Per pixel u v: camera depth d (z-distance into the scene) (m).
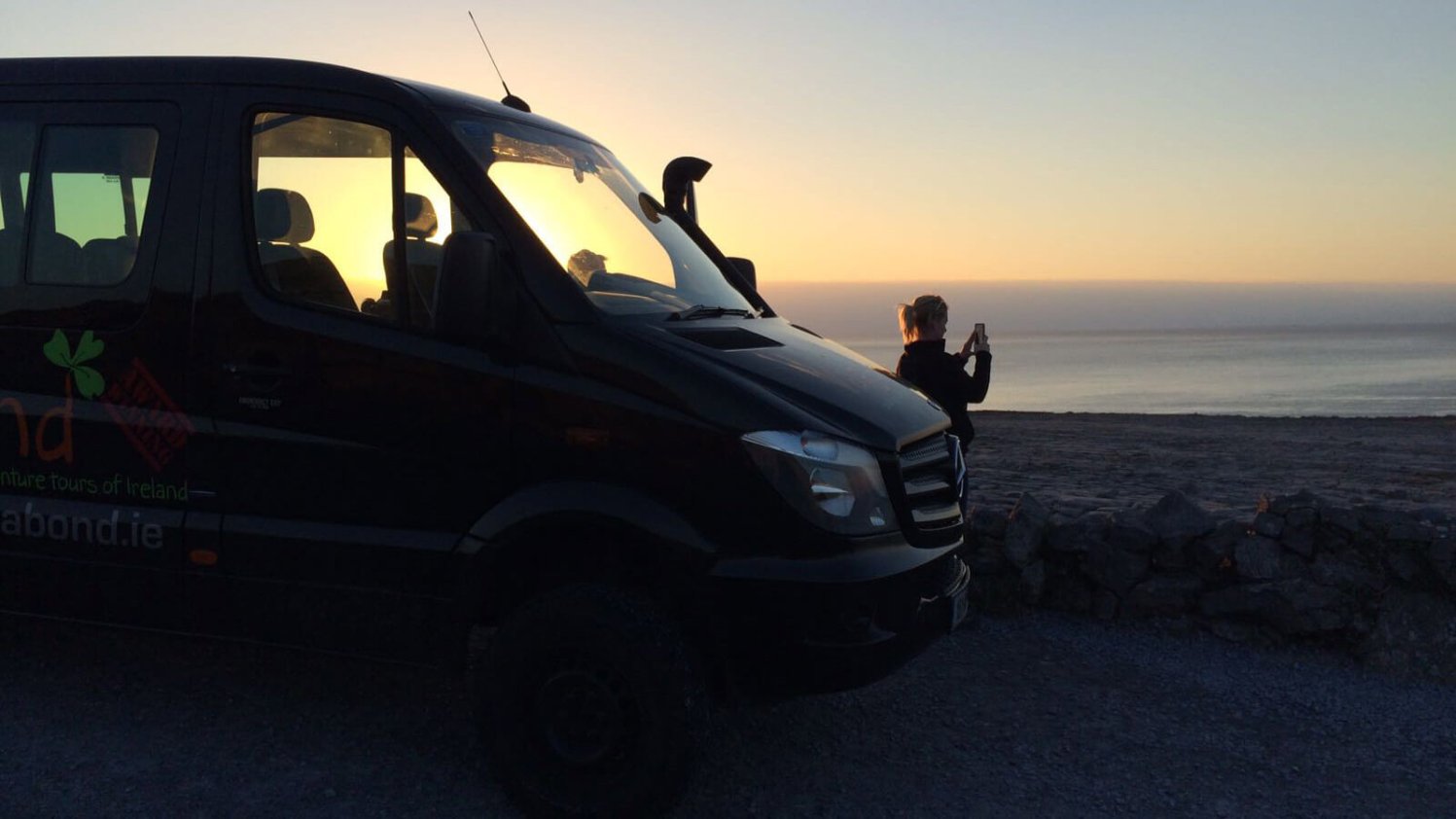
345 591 4.00
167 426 4.16
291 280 4.07
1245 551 5.88
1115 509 7.00
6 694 4.75
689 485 3.60
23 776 4.01
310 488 4.02
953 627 4.06
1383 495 11.09
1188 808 4.06
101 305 4.24
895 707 4.98
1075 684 5.28
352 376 3.93
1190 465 14.63
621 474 3.66
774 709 4.92
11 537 4.39
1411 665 5.38
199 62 4.32
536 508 3.69
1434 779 4.31
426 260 3.94
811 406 3.78
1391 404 154.38
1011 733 4.71
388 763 4.29
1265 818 3.99
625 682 3.60
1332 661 5.56
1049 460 15.17
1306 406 152.38
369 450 3.93
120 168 4.29
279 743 4.41
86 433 4.27
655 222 4.90
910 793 4.15
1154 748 4.58
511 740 3.79
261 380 4.03
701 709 3.59
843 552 3.62
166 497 4.19
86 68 4.44
